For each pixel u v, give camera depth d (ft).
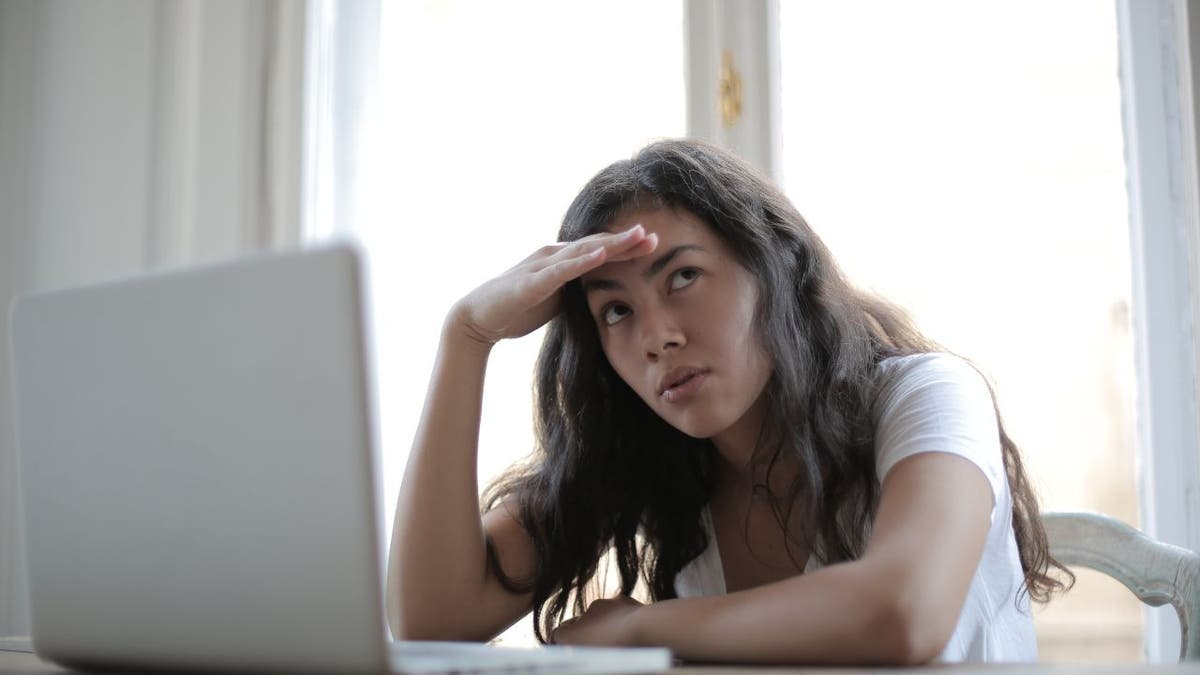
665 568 3.80
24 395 2.30
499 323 3.43
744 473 3.75
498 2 7.01
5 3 7.30
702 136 6.27
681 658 2.55
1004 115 6.22
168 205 6.94
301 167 6.83
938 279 6.16
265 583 1.91
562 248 3.43
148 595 2.09
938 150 6.24
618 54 6.70
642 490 3.81
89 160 7.08
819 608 2.38
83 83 7.17
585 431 3.75
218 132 6.93
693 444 3.82
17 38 7.28
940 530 2.58
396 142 7.04
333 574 1.83
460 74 7.02
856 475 3.37
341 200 6.98
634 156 3.67
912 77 6.31
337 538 1.83
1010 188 6.16
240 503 1.94
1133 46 6.07
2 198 7.14
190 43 7.05
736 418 3.28
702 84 6.33
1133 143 6.04
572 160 6.73
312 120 6.92
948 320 6.12
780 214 3.65
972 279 6.13
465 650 2.33
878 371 3.55
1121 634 5.70
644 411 3.81
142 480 2.09
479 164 6.91
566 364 3.76
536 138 6.82
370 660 1.80
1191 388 5.79
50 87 7.21
